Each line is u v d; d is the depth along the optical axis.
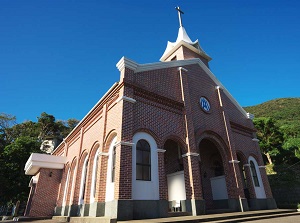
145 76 11.97
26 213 19.08
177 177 13.09
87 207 11.91
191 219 7.62
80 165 14.92
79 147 15.41
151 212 9.07
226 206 14.30
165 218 8.49
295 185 19.58
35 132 42.19
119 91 10.97
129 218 8.15
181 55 19.03
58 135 47.66
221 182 15.25
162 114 11.80
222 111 16.09
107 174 10.67
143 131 10.55
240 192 13.73
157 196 9.67
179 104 12.94
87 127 15.15
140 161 9.87
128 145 9.41
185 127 12.58
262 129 25.56
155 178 10.00
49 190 17.61
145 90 11.31
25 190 24.22
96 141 12.88
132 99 10.38
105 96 12.15
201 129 13.77
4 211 28.89
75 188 14.27
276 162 25.03
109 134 11.08
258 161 17.42
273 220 8.77
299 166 22.44
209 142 17.58
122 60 11.18
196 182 11.23
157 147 10.71
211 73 17.23
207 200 15.22
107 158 11.07
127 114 9.97
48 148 42.94
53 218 15.80
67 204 15.34
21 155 25.42
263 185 16.48
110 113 11.60
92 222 8.52
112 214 8.23
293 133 30.28
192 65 16.08
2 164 24.05
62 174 18.30
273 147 24.83
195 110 14.23
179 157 15.25
